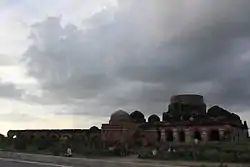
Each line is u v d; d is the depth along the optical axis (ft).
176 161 173.88
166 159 181.16
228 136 268.00
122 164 97.30
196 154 185.78
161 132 271.49
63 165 114.83
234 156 173.06
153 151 195.11
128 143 226.99
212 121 280.92
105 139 222.89
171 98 313.12
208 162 170.50
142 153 190.90
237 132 284.20
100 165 103.60
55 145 194.08
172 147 211.82
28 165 119.03
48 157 127.44
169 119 293.43
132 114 277.44
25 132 235.20
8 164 124.26
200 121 282.56
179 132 276.41
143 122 272.92
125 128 236.02
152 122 278.26
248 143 213.66
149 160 177.47
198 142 230.89
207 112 303.27
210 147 203.41
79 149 183.32
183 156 186.19
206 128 278.05
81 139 214.07
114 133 232.53
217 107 299.79
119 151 189.67
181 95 311.88
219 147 203.10
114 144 209.97
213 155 179.83
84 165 109.09
